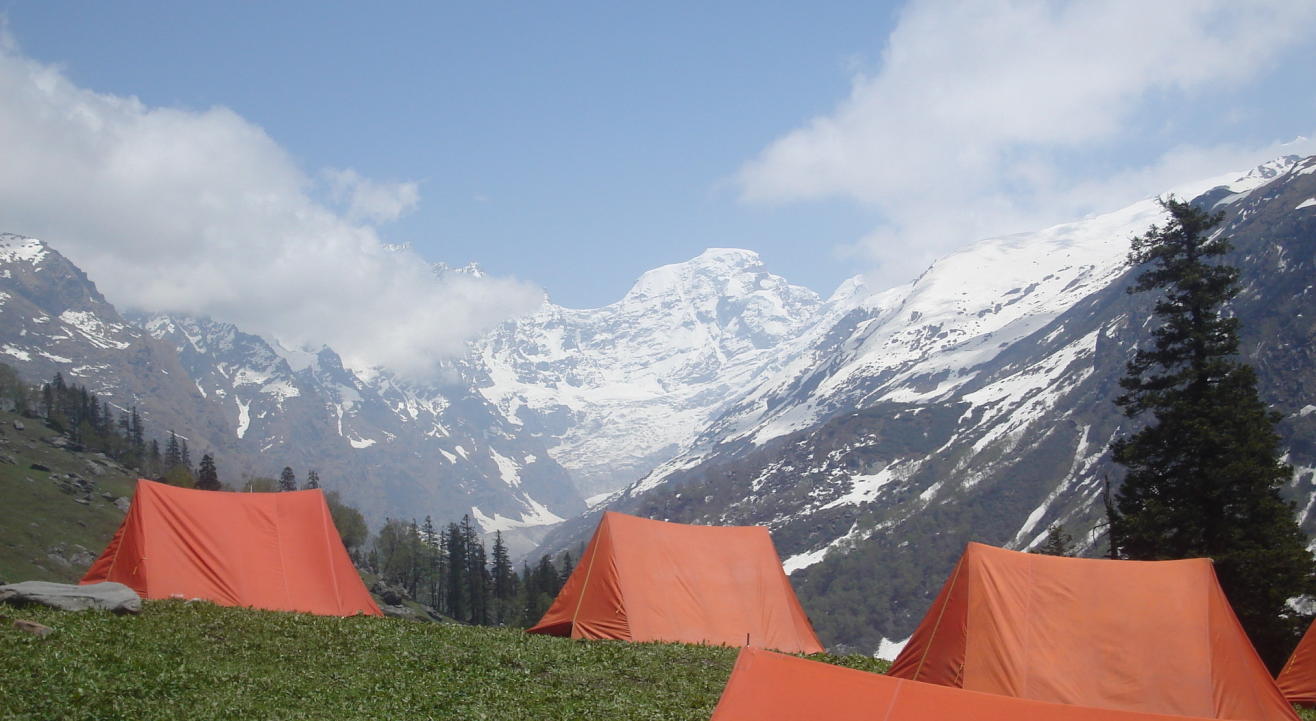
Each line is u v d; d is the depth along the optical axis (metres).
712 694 29.09
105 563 38.66
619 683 29.83
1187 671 29.80
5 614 28.16
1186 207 63.50
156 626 30.23
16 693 22.42
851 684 18.94
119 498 171.12
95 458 192.62
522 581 196.50
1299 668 37.25
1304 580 54.22
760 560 45.38
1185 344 62.56
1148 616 30.72
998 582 31.73
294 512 42.50
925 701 18.50
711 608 43.00
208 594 38.72
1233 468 56.47
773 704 18.95
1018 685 30.09
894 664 32.97
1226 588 55.72
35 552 139.50
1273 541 55.88
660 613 41.94
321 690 26.08
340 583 42.03
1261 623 54.72
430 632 34.72
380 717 24.16
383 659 29.88
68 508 157.12
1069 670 30.20
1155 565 31.88
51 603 30.50
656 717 25.91
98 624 29.06
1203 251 63.16
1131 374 64.50
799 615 44.56
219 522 40.38
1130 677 29.89
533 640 36.16
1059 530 84.31
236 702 24.17
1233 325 61.47
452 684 27.80
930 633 32.16
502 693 27.30
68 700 22.56
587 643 37.53
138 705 23.03
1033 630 30.92
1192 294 62.22
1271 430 58.75
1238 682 29.84
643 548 43.38
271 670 27.36
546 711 25.81
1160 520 57.66
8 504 149.00
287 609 39.75
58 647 26.02
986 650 30.81
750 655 19.70
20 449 175.50
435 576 182.50
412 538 191.62
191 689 24.77
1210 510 58.50
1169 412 60.69
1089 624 30.84
